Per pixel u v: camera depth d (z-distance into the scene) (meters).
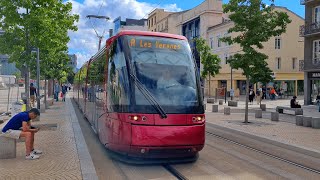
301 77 49.59
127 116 7.33
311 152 9.58
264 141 11.53
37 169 7.00
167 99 7.55
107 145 8.48
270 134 12.81
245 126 15.30
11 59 14.31
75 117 17.36
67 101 33.34
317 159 8.77
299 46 49.56
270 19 16.44
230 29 17.12
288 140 11.44
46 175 6.54
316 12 32.75
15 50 14.26
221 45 49.59
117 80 7.90
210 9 53.47
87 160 7.75
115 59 8.22
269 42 48.06
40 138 10.76
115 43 8.34
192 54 8.51
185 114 7.54
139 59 7.81
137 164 7.77
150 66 7.80
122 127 7.40
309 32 32.75
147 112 7.32
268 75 16.69
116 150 7.80
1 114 17.22
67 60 33.00
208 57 36.72
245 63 16.59
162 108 7.40
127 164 7.84
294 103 22.86
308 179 6.89
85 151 8.73
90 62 14.36
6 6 12.95
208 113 22.42
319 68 31.84
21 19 13.17
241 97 46.88
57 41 15.09
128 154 7.47
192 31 59.38
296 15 49.16
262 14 16.48
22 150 8.95
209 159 8.52
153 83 7.63
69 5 14.61
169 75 7.85
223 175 7.05
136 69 7.67
